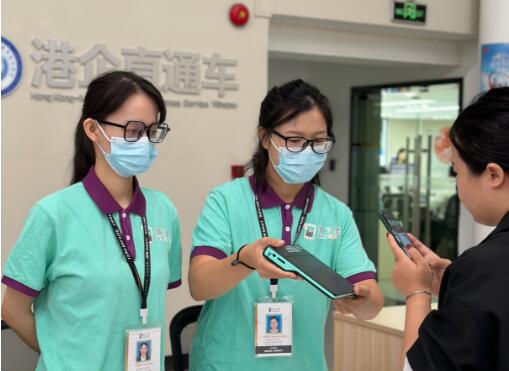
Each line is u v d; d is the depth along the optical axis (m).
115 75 1.56
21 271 1.48
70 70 3.67
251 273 1.57
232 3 4.12
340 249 1.75
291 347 1.64
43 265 1.49
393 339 2.37
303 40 4.74
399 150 6.21
